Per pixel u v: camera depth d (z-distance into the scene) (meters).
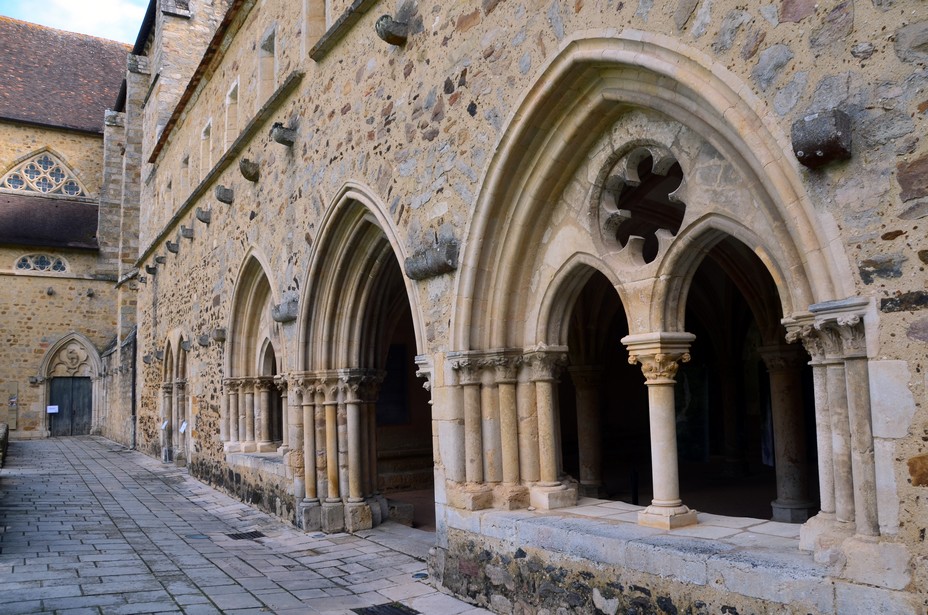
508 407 5.26
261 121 9.65
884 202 2.84
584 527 4.38
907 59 2.79
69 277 27.80
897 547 2.78
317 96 8.03
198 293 13.33
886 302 2.83
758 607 3.26
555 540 4.43
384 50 6.62
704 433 11.71
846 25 2.98
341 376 7.92
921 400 2.72
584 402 8.23
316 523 7.84
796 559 3.29
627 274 4.46
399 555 6.62
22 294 27.00
